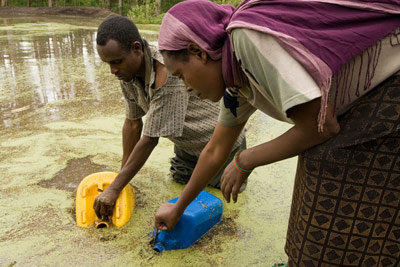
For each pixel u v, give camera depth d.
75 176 2.41
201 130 2.08
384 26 0.88
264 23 0.87
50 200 2.14
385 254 1.09
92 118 3.39
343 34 0.86
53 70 5.24
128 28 1.71
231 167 1.21
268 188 2.30
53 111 3.55
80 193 2.05
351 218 1.05
